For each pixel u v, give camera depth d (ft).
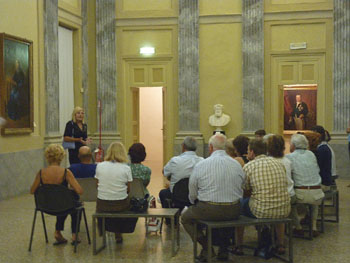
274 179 16.79
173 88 41.50
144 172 20.31
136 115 43.19
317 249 18.47
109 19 41.81
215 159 16.60
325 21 38.86
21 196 30.35
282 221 16.55
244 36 39.91
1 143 28.84
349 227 21.91
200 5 40.70
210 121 40.19
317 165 20.06
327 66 38.93
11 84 29.68
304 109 39.65
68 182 18.44
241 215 17.56
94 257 17.56
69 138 27.68
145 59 41.73
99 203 18.16
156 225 20.77
